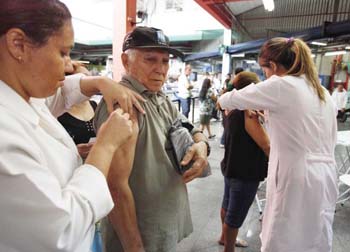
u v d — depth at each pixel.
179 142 0.94
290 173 1.32
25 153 0.47
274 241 1.37
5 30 0.48
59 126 0.68
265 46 1.49
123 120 0.65
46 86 0.55
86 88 0.87
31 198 0.45
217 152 5.09
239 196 1.82
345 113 9.80
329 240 1.40
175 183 0.95
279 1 9.59
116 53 3.44
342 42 7.14
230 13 9.37
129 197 0.80
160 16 10.34
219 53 9.95
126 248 0.83
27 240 0.45
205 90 6.22
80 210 0.49
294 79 1.32
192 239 2.35
